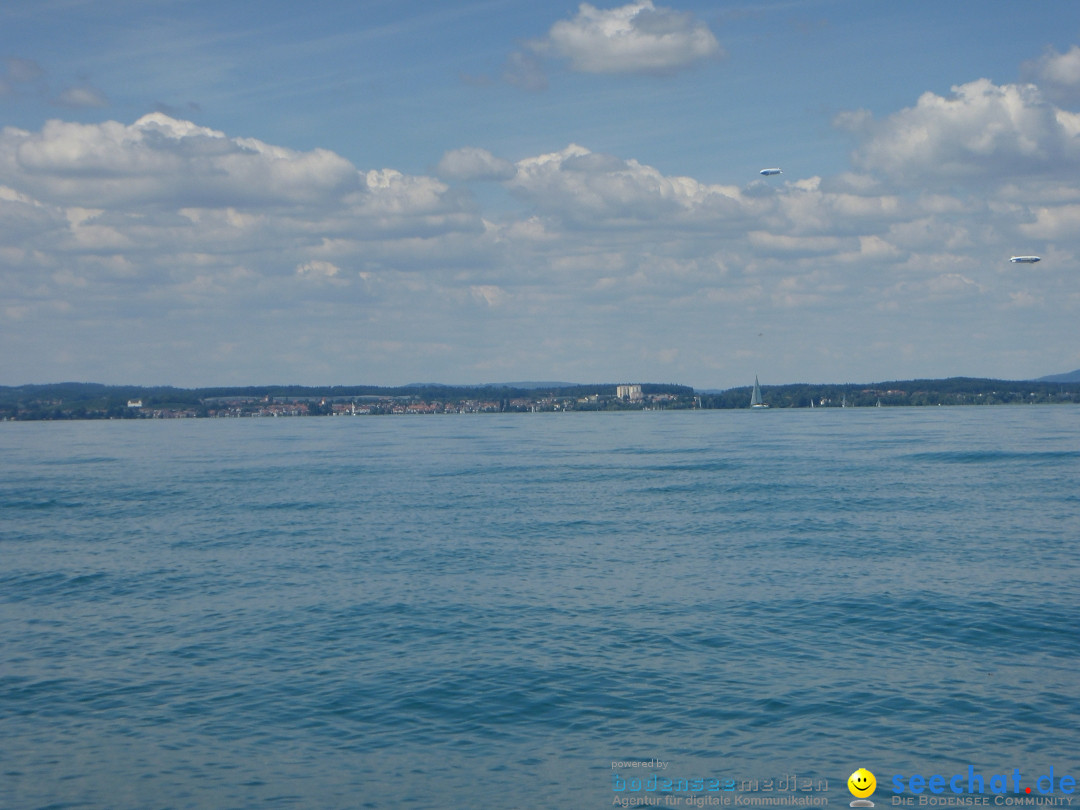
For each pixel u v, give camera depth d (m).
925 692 25.25
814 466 100.00
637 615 33.78
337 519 61.38
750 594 36.94
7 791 20.30
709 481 85.38
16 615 35.75
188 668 28.39
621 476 92.56
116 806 19.64
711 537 51.56
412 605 35.84
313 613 34.84
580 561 44.69
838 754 21.64
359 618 33.94
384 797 19.94
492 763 21.47
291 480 93.00
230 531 56.69
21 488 87.06
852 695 25.09
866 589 37.31
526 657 28.77
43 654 30.20
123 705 25.27
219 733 23.30
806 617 33.09
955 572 40.38
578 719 23.83
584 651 29.33
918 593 36.31
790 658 28.34
